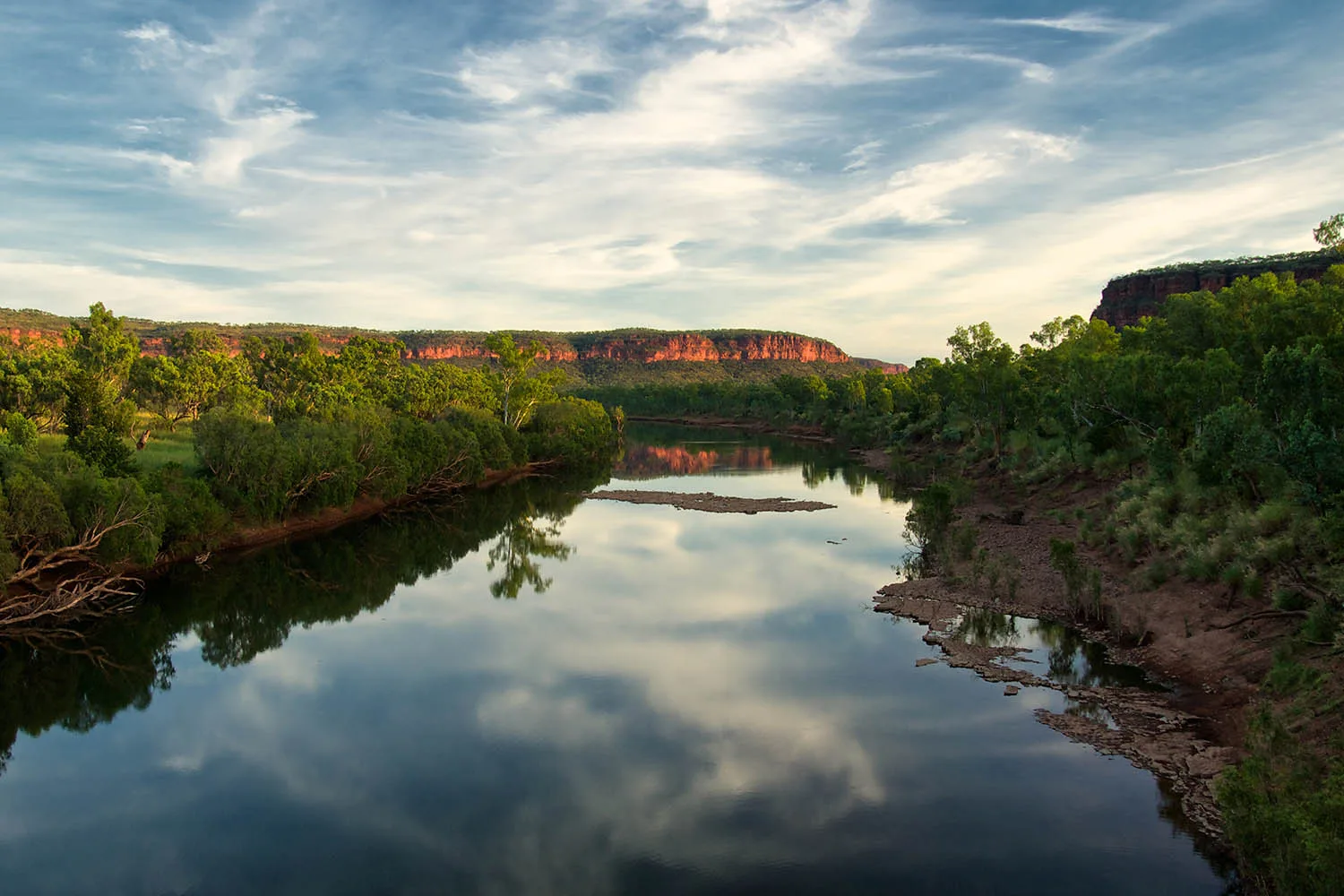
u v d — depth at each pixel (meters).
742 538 47.28
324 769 19.14
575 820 16.52
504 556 44.41
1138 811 15.98
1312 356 23.06
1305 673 18.23
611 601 33.81
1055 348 71.81
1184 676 22.09
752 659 25.75
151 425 69.75
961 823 15.87
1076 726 19.78
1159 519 31.38
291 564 41.53
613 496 66.62
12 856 15.75
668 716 21.58
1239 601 23.70
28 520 30.58
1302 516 23.56
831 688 23.06
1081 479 47.59
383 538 49.12
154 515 34.66
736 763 18.78
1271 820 12.42
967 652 25.42
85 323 163.25
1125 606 27.52
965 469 67.94
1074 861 14.48
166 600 34.66
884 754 18.89
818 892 13.90
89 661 27.75
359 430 55.12
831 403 145.50
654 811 16.77
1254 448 22.59
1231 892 13.44
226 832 16.47
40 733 21.75
